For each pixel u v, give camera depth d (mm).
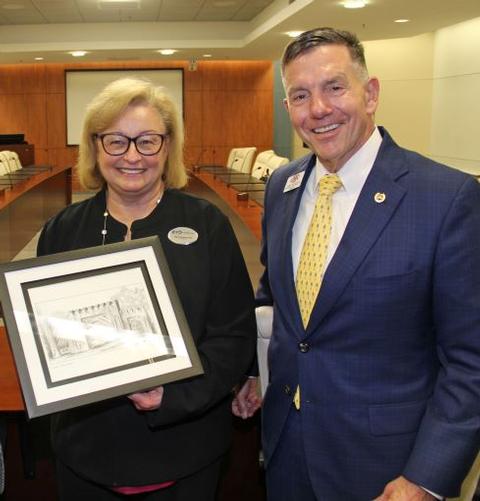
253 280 2863
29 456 1832
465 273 1072
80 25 9367
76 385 1119
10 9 8180
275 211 1402
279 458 1318
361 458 1170
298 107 1209
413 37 8547
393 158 1194
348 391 1172
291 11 6145
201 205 1395
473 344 1074
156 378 1153
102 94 1284
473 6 5629
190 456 1310
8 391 1585
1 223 4992
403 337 1143
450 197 1097
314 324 1194
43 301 1161
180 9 8336
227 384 1295
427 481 1053
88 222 1375
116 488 1303
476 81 7250
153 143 1285
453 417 1065
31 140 11664
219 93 11672
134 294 1205
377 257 1127
